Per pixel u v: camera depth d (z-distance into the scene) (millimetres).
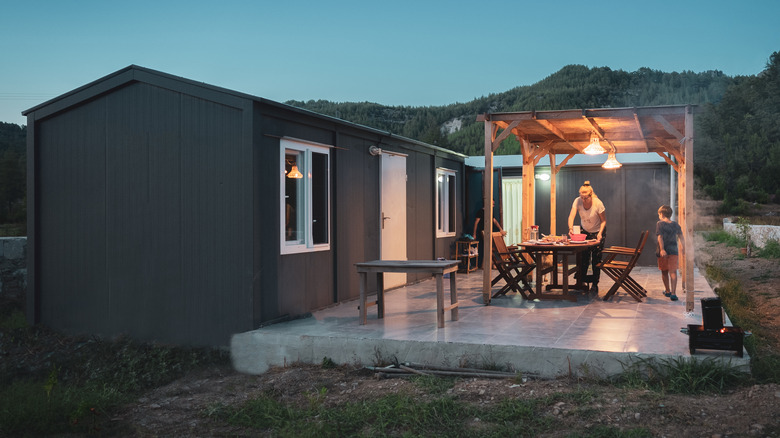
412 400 4652
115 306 7352
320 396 4957
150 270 7078
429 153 11469
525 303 8156
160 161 6992
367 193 9016
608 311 7328
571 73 180625
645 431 3771
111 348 6977
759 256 15820
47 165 7922
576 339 5566
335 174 8055
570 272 8562
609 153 10984
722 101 62938
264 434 4465
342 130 8250
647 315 6980
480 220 13781
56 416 5090
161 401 5449
